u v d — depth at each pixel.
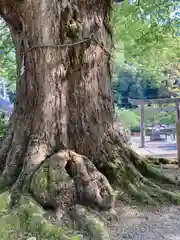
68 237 2.47
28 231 2.58
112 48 4.30
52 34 3.54
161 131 13.98
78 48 3.66
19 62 4.08
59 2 3.55
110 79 4.25
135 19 6.21
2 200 2.87
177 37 6.81
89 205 3.09
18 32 4.04
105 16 4.10
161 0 5.97
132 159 4.20
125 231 2.90
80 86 3.77
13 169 3.50
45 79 3.59
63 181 3.05
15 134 3.73
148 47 6.77
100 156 3.83
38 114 3.62
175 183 4.16
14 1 3.62
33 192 3.00
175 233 2.87
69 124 3.70
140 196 3.62
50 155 3.44
